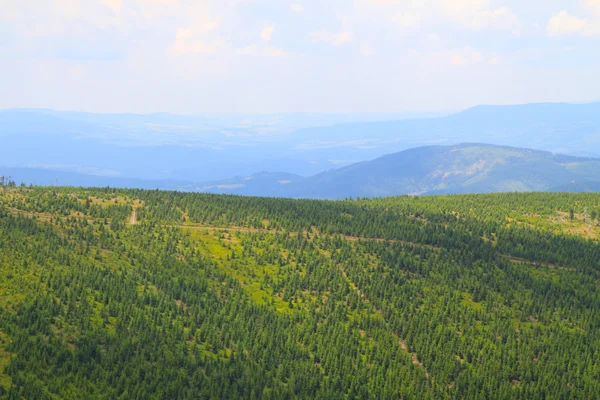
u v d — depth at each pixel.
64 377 188.25
